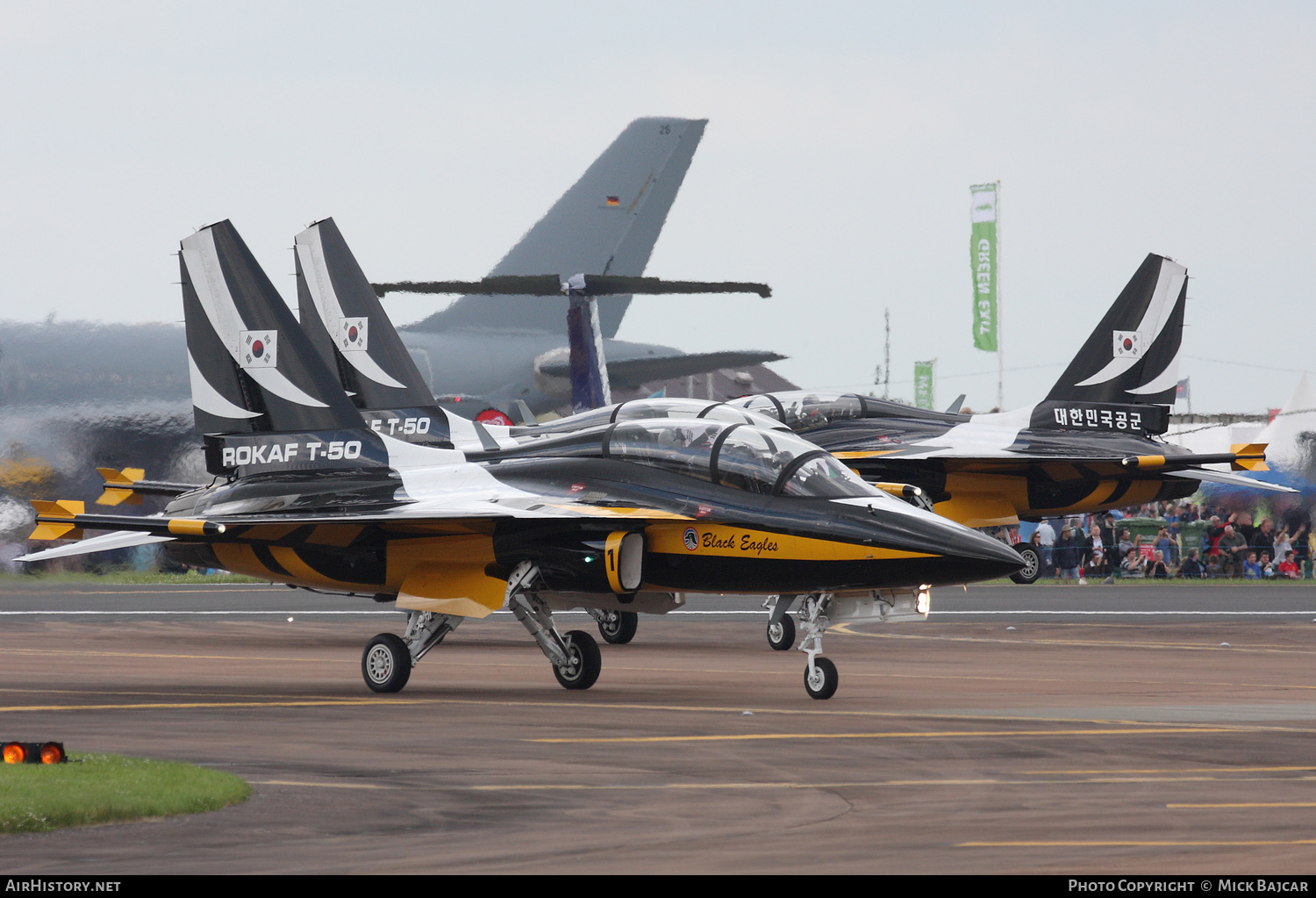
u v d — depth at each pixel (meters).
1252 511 163.38
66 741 44.47
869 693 60.50
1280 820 31.84
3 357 142.38
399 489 67.56
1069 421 124.56
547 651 63.62
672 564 61.91
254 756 41.59
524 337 180.00
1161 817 32.22
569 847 28.95
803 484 60.38
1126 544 159.50
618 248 180.62
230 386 72.88
